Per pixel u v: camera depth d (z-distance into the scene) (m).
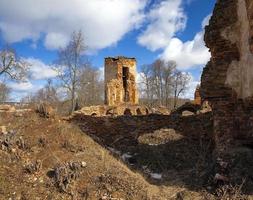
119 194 7.83
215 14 11.18
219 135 10.84
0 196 7.51
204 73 11.52
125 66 40.84
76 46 36.41
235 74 10.72
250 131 10.21
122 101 40.22
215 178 8.33
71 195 7.73
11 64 35.50
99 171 8.73
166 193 8.19
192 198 7.85
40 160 8.95
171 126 14.28
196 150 11.66
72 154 9.63
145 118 14.57
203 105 25.70
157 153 11.32
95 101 47.94
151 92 54.38
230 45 10.80
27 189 7.84
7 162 8.75
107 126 14.29
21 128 10.71
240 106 10.58
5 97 40.62
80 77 37.12
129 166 10.04
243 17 10.28
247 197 7.49
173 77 54.25
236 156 9.13
